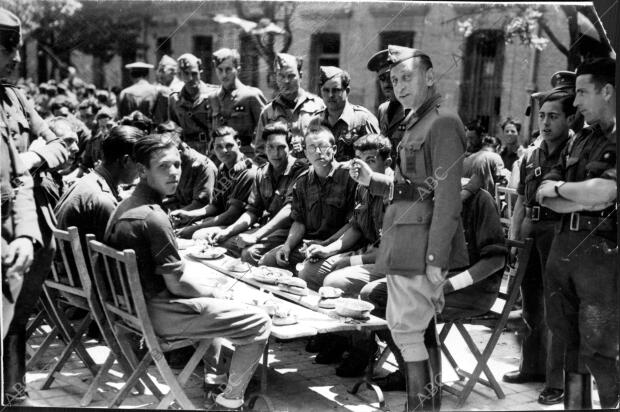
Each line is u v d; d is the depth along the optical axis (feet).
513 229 12.92
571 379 12.01
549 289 12.08
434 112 11.28
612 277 11.69
